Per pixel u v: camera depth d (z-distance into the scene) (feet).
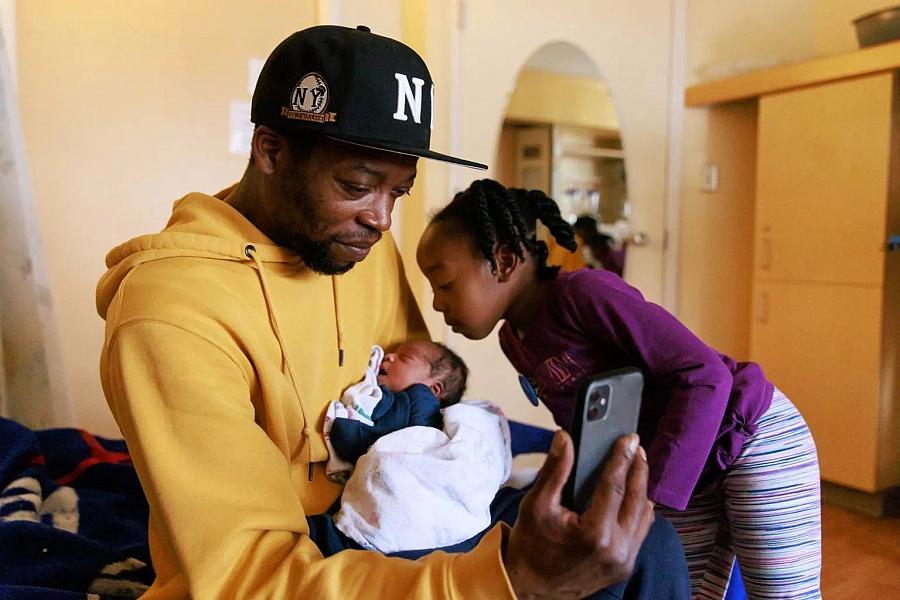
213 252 2.80
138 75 6.23
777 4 9.57
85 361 6.17
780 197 8.81
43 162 5.89
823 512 8.21
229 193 3.38
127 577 3.36
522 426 5.32
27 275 5.04
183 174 6.51
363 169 2.57
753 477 3.72
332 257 2.77
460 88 8.22
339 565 2.10
